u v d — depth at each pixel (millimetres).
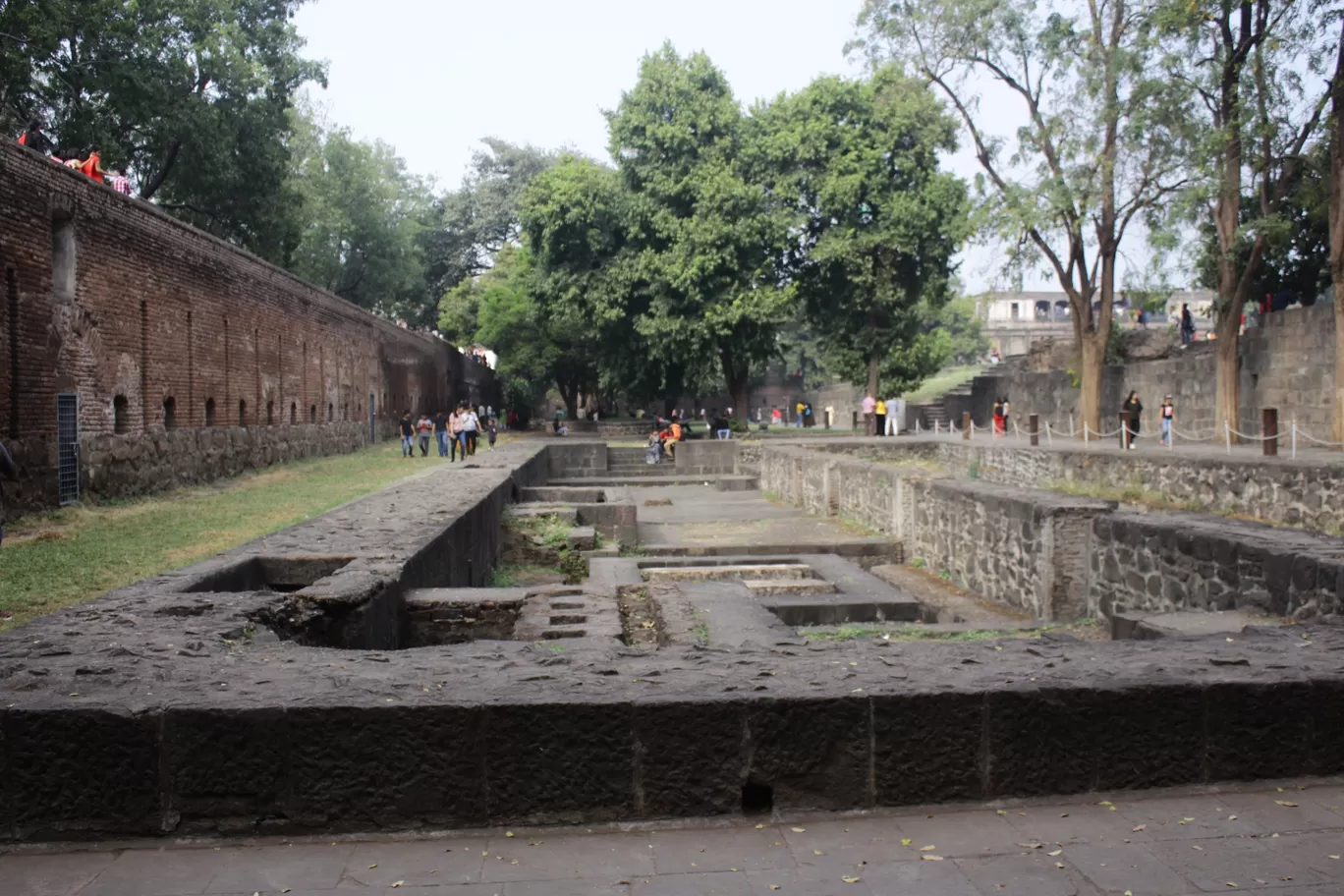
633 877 3549
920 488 14633
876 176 37812
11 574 9680
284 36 32469
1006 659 4762
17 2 19312
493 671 4547
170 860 3738
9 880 3572
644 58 39031
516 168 63250
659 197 38625
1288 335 24828
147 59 25688
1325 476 14883
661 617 7863
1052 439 32031
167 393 19625
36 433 14586
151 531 13086
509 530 15172
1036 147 24828
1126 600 9383
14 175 13977
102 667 4594
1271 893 3377
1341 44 19500
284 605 6398
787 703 4070
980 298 26766
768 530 18109
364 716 3943
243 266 24250
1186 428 29438
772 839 3861
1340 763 4352
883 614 10539
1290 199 23172
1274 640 5250
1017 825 3951
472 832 3945
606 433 46938
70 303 15633
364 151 50500
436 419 49188
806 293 41812
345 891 3465
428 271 64500
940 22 25688
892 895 3396
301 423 29500
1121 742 4234
